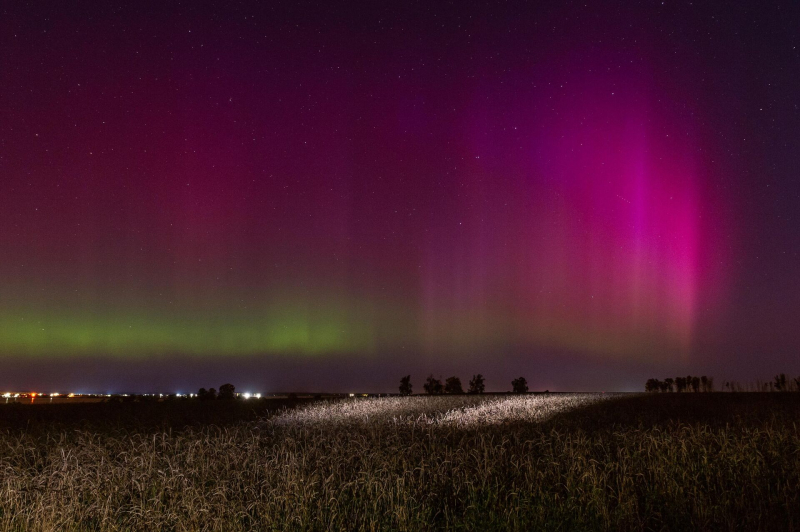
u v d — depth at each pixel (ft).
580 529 20.76
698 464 27.66
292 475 26.25
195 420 68.95
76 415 75.46
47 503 23.88
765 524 20.65
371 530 21.22
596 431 43.88
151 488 26.91
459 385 186.19
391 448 32.55
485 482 25.54
